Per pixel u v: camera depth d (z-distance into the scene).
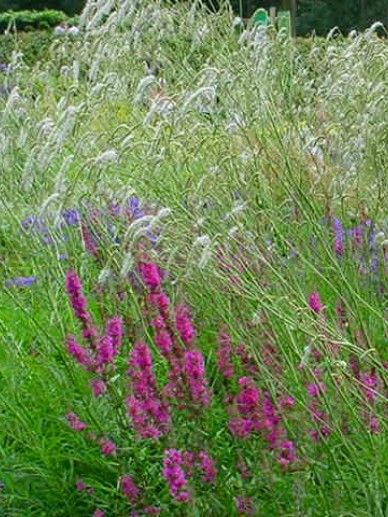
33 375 4.22
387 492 3.24
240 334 3.58
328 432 3.41
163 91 5.59
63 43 6.50
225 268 3.74
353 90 5.43
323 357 3.56
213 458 3.43
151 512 3.35
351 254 4.46
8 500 3.79
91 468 3.91
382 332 4.19
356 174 4.99
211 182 4.60
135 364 3.31
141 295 3.83
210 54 6.05
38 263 4.55
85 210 4.05
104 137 5.07
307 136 5.24
